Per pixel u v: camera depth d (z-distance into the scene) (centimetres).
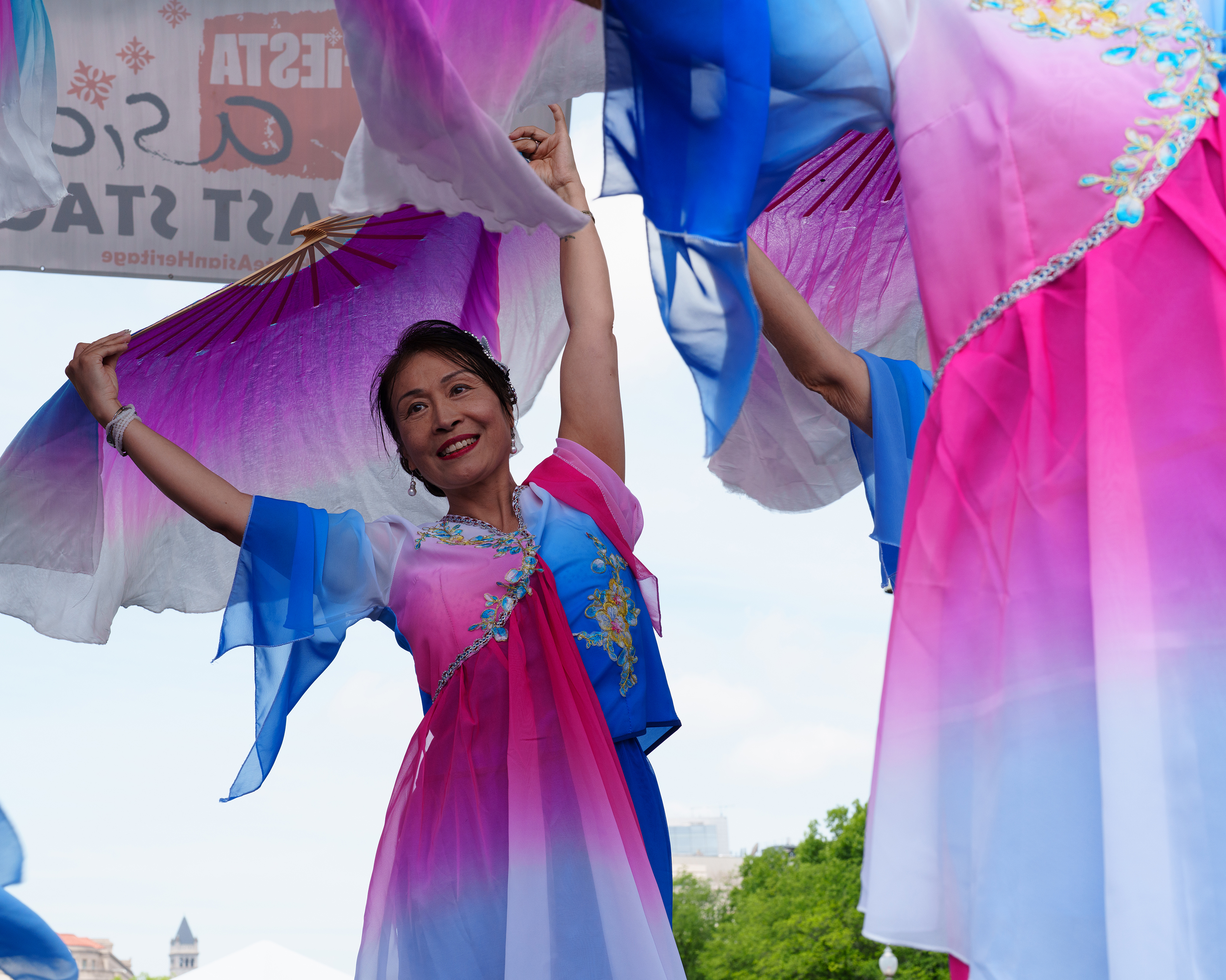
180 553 297
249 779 257
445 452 252
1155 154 163
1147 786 139
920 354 282
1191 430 153
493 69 199
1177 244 161
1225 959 133
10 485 268
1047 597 154
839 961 2527
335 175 381
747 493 280
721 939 2991
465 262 296
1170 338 157
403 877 228
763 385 276
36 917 246
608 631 246
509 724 229
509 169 176
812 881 2797
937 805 156
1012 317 167
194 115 376
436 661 243
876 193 267
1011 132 169
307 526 253
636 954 209
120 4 373
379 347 305
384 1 174
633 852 220
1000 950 144
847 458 277
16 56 216
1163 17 172
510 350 302
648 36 184
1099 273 161
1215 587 147
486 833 224
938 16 179
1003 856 147
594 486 263
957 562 165
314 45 381
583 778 222
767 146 188
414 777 238
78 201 371
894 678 163
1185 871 136
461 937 217
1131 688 142
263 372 299
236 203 378
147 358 281
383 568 251
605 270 282
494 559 247
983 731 156
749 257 227
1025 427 163
